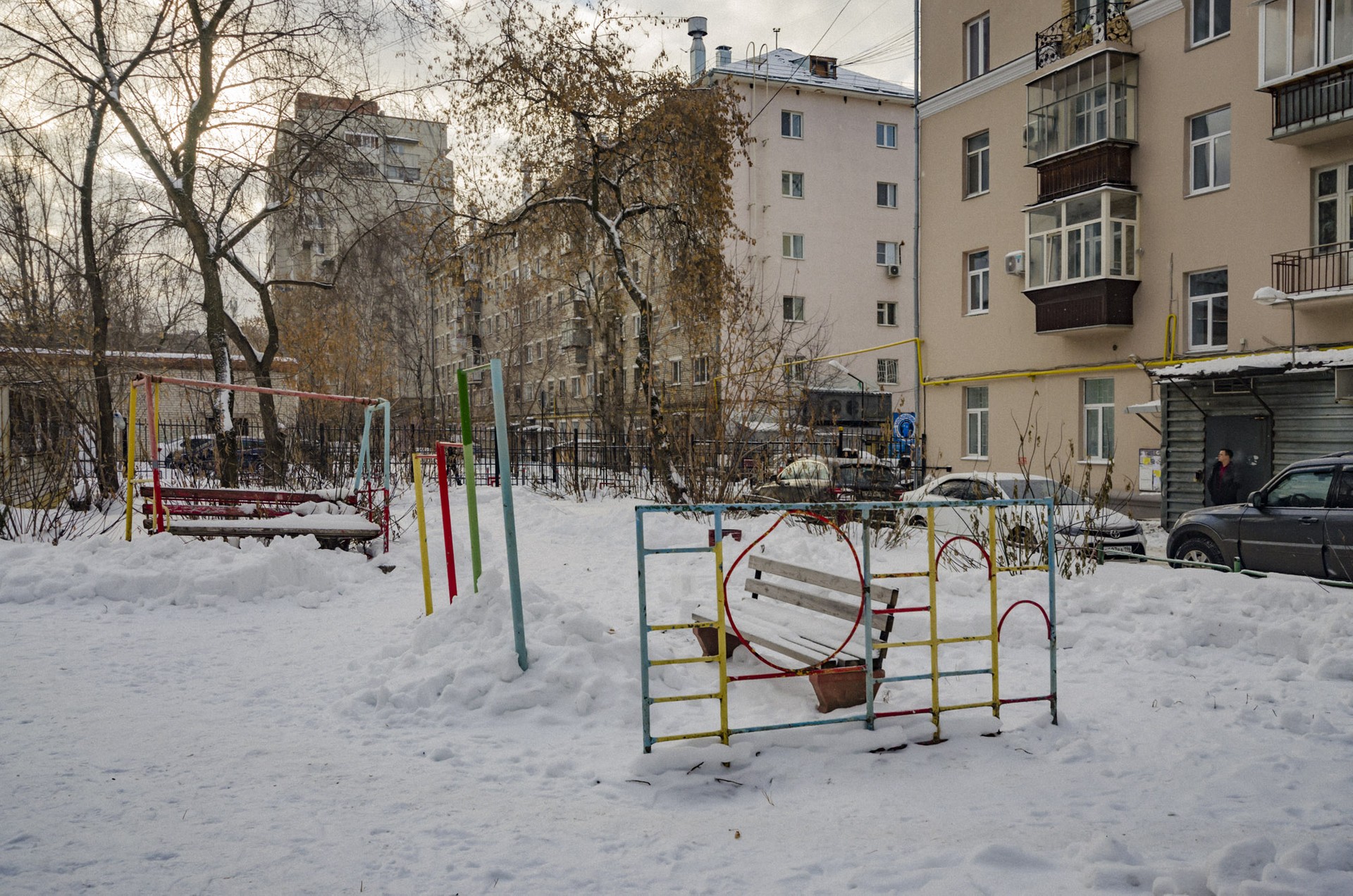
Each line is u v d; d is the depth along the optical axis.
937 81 25.62
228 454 17.59
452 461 23.25
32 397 14.38
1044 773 4.50
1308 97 17.06
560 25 20.38
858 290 41.03
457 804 3.99
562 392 52.16
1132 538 12.45
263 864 3.34
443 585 9.82
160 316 27.95
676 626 4.55
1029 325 23.05
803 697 5.69
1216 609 7.57
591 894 3.19
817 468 16.12
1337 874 3.23
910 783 4.35
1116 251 20.55
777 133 39.72
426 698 5.39
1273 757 4.72
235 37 17.50
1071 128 21.58
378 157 20.33
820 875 3.37
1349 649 6.47
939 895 3.17
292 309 32.31
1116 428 20.95
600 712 5.33
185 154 18.03
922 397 26.20
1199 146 19.69
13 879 3.13
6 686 5.53
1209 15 19.36
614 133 21.20
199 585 8.38
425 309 47.59
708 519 15.49
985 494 14.02
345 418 23.59
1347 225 16.98
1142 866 3.38
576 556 12.26
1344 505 9.84
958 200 25.02
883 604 5.21
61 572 8.33
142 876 3.21
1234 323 18.72
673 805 4.07
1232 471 16.75
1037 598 8.38
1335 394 15.28
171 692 5.60
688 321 22.44
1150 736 5.07
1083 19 21.91
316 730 4.96
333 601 8.85
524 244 23.03
